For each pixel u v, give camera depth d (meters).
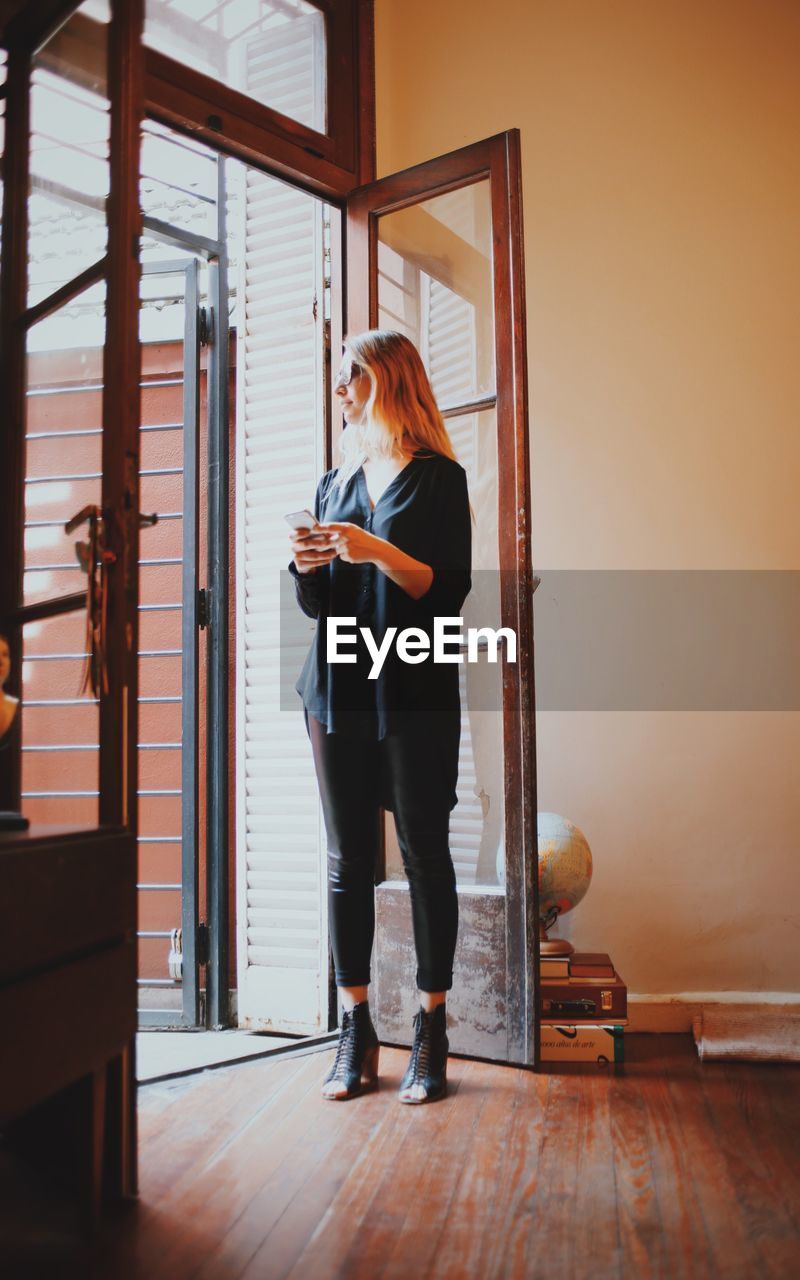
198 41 2.48
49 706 1.87
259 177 2.95
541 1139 1.89
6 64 2.20
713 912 2.74
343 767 2.11
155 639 3.22
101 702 1.66
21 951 1.32
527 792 2.31
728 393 2.81
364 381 2.18
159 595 3.23
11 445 2.09
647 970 2.75
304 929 2.76
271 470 2.88
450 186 2.53
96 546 1.64
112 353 1.69
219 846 2.87
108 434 1.68
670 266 2.86
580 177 2.91
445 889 2.14
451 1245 1.48
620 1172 1.74
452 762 2.12
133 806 1.67
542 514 2.88
